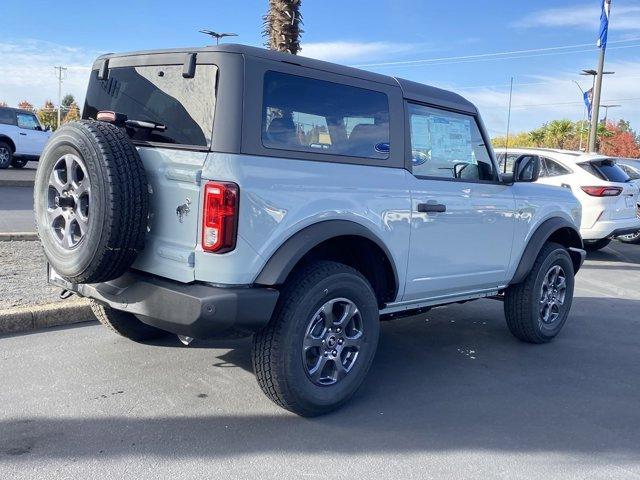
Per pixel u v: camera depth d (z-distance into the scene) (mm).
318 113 4125
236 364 5055
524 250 5824
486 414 4379
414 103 4789
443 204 4898
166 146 3842
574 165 11289
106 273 3734
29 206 12539
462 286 5297
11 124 20359
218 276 3645
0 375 4594
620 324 7062
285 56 3984
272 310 3777
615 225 11094
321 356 4098
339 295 4133
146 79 4188
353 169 4270
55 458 3469
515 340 6281
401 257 4633
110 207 3564
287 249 3820
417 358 5594
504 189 5555
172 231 3787
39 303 5898
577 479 3514
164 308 3734
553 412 4465
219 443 3738
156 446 3662
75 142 3676
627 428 4234
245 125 3703
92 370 4785
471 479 3459
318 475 3428
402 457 3676
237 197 3619
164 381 4637
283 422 4074
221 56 3758
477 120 5371
